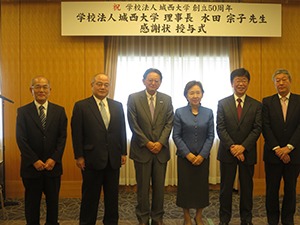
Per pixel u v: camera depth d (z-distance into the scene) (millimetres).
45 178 2293
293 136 2412
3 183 3441
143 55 3855
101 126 2346
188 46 3842
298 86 3725
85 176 2348
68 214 3025
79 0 3553
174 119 2611
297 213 2951
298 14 3717
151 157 2455
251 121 2459
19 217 2914
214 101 3846
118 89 3809
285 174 2490
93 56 3617
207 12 3514
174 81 3852
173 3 3494
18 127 2262
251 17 3549
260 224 2693
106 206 2426
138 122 2514
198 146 2494
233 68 3801
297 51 3723
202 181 2496
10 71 3572
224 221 2500
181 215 2996
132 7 3484
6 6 3564
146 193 2443
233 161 2455
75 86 3607
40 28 3586
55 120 2346
